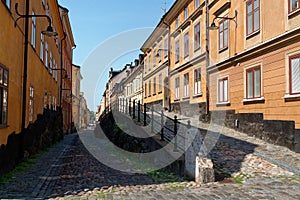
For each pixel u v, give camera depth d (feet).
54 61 73.72
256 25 47.06
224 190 23.95
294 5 38.24
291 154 35.78
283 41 39.78
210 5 61.93
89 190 25.38
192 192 23.72
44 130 57.11
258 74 46.52
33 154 45.80
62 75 91.45
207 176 26.96
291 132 37.91
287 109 39.17
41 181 27.73
